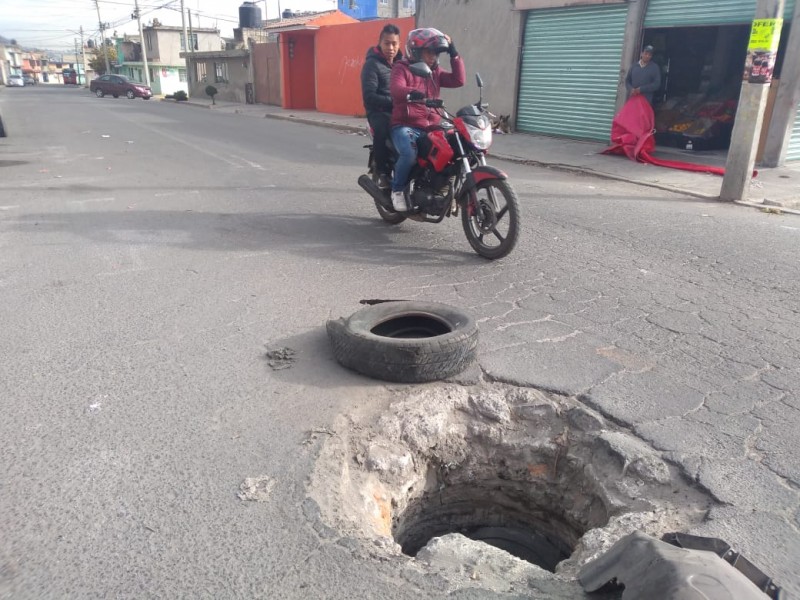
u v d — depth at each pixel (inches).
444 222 286.5
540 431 131.0
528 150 520.7
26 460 112.2
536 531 134.6
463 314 151.6
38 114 957.8
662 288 203.3
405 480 120.2
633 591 78.7
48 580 87.2
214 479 107.8
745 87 321.4
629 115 469.1
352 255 236.2
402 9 1470.2
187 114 1019.3
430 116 235.9
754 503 103.8
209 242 251.4
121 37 2935.5
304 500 103.0
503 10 613.9
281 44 1090.1
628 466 114.1
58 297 189.9
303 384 139.5
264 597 85.0
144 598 84.5
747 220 297.3
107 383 139.1
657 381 142.6
